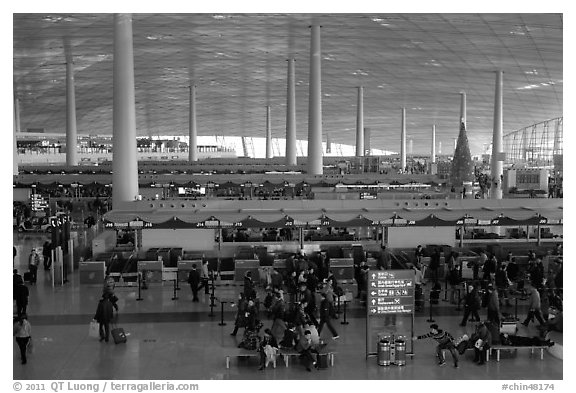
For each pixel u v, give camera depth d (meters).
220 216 23.45
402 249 26.55
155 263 23.12
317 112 45.56
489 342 14.48
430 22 47.12
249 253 24.98
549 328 16.33
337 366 14.29
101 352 15.35
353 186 40.34
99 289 22.52
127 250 26.45
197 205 25.86
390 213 23.94
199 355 15.08
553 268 22.86
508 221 24.08
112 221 23.30
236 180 43.06
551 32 48.09
